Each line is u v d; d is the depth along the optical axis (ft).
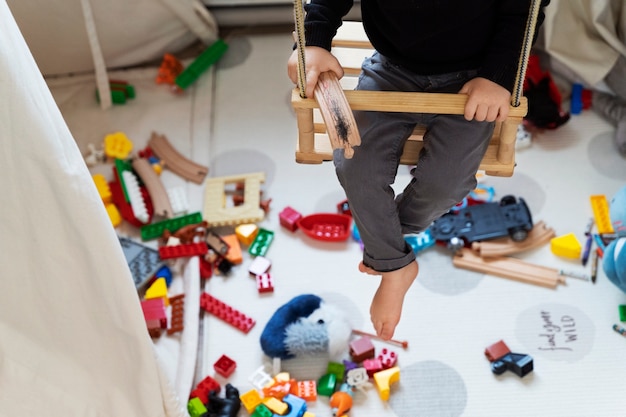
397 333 5.63
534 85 6.66
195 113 6.93
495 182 6.41
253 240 6.16
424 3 3.30
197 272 5.91
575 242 5.94
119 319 4.25
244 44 7.41
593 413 5.23
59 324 4.16
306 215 6.30
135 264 5.97
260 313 5.80
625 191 5.63
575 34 6.42
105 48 7.03
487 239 6.05
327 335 5.42
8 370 4.15
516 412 5.25
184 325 5.68
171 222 6.24
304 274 5.97
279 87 7.08
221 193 6.36
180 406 4.79
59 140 3.67
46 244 3.86
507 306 5.74
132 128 6.86
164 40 7.19
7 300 3.94
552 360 5.46
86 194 3.82
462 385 5.38
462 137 3.49
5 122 3.44
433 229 6.09
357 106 3.24
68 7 6.56
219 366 5.48
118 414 4.61
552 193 6.32
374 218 3.57
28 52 3.51
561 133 6.68
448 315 5.71
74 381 4.37
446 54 3.46
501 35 3.30
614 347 5.50
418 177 3.58
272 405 5.24
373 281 5.90
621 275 5.41
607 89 6.72
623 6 6.11
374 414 5.29
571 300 5.75
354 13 7.05
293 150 6.67
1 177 3.57
